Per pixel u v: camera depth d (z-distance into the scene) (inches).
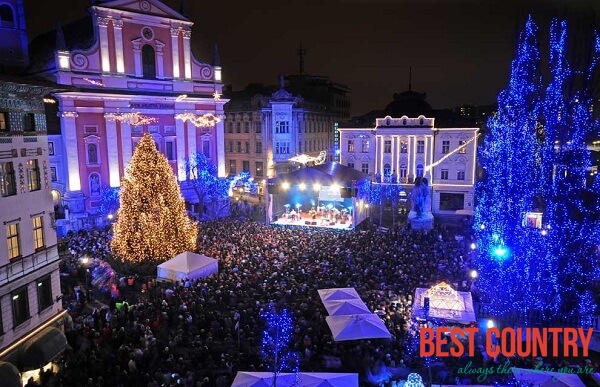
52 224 919.0
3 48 1029.8
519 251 903.1
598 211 844.0
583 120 818.2
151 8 1987.0
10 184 816.9
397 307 972.6
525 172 892.6
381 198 2225.6
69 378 775.1
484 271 1051.3
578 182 838.5
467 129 2240.4
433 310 920.9
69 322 945.5
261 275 1153.4
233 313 959.6
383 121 2348.7
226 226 1750.7
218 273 1234.6
